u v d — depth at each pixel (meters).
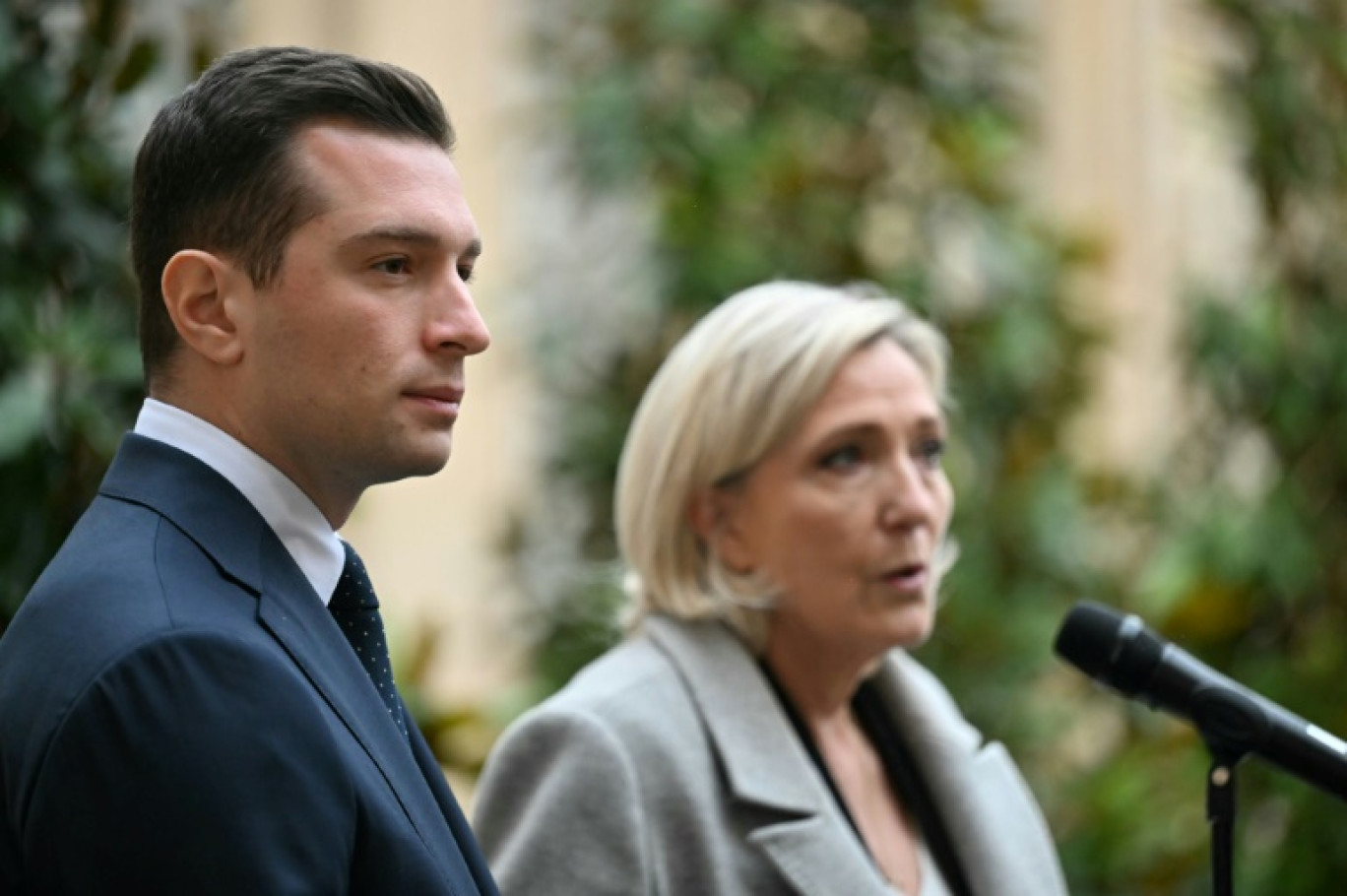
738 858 8.25
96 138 9.71
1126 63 23.19
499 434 20.38
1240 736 7.44
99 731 4.75
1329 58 18.78
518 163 20.75
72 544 5.36
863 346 8.74
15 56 9.34
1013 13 22.53
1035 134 20.66
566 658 18.06
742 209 18.39
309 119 5.48
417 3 20.64
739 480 8.75
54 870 4.78
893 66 19.31
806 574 8.59
